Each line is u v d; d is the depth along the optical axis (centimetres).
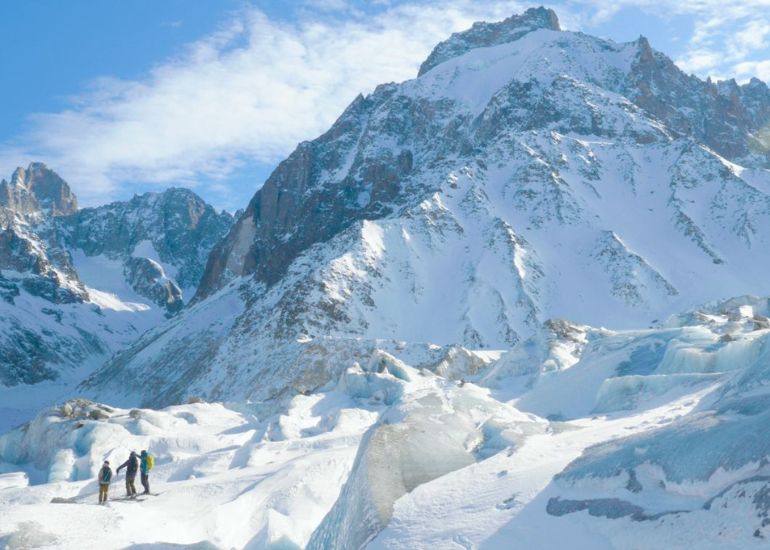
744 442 1534
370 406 4775
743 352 3506
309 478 2728
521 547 1656
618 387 3609
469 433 2577
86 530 2375
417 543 1800
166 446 3903
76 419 4538
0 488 3625
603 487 1744
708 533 1411
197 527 2497
